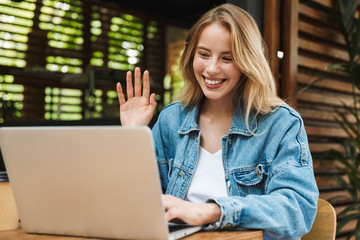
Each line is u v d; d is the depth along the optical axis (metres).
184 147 1.30
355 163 2.59
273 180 1.09
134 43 7.32
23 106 6.14
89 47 6.79
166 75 7.62
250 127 1.22
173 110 1.41
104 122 2.17
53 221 0.94
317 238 1.16
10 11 6.09
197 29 1.27
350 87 2.85
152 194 0.81
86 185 0.86
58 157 0.88
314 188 1.08
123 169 0.82
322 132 2.62
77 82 5.37
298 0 2.33
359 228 2.28
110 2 7.01
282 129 1.18
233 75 1.22
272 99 1.25
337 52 2.68
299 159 1.12
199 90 1.37
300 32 2.44
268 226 0.95
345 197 2.72
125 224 0.85
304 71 2.47
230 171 1.21
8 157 0.94
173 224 0.99
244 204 0.96
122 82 5.30
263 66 1.22
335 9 2.62
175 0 7.11
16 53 6.14
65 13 6.56
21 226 1.10
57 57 6.51
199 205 0.94
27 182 0.94
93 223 0.89
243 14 1.25
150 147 0.79
